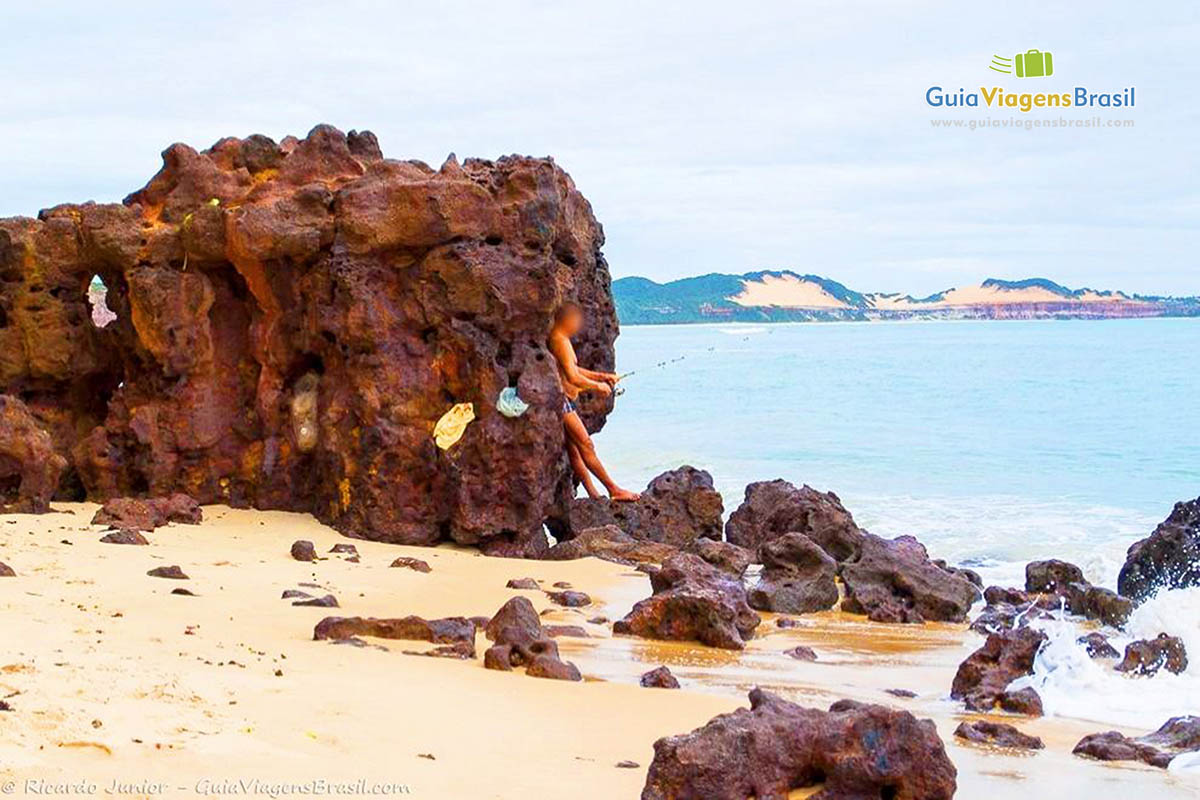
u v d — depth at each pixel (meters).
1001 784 10.17
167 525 20.23
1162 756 10.80
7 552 16.62
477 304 20.84
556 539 23.11
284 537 20.20
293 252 21.16
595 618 16.47
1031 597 19.09
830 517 21.09
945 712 12.66
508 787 8.77
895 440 41.72
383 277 21.02
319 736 9.34
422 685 11.56
